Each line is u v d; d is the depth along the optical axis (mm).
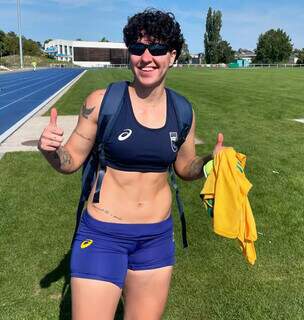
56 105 18797
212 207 2533
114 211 2508
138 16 2441
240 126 12609
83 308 2426
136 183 2508
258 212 6008
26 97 23906
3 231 5352
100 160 2512
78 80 37469
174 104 2529
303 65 104250
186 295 4043
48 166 8148
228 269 4512
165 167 2561
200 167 2717
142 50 2404
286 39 118312
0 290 4109
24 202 6324
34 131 12133
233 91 24891
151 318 2625
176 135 2516
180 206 2904
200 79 38438
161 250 2576
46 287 4172
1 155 9086
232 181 2441
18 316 3742
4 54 122312
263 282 4281
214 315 3770
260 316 3756
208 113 15273
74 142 2543
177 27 2471
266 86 29391
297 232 5418
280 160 8664
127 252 2520
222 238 5184
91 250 2469
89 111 2477
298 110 16375
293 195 6664
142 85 2430
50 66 110125
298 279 4344
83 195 2660
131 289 2617
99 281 2426
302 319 3719
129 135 2426
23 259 4684
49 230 5395
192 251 4867
